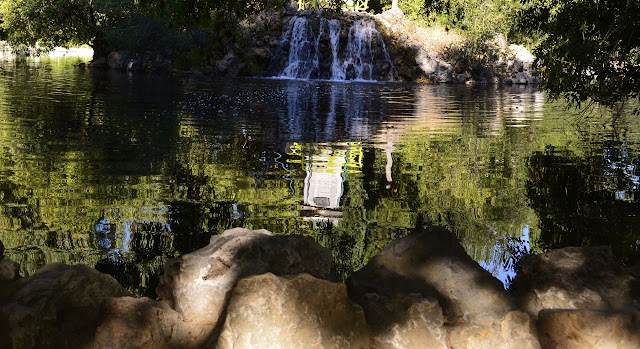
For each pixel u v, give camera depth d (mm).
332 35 35594
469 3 37875
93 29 33531
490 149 11273
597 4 9344
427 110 18562
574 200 7355
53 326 2266
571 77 9656
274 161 9625
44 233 5617
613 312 2477
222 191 7516
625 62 9758
